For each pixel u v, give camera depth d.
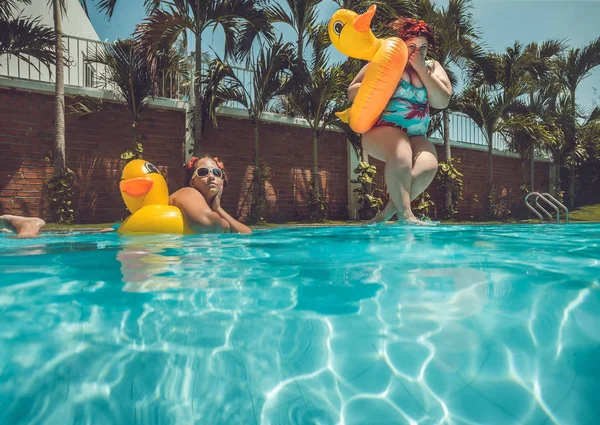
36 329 1.02
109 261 1.94
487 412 0.74
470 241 2.74
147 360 0.88
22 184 8.08
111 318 1.10
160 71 9.12
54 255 2.14
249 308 1.18
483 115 12.82
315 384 0.81
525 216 15.16
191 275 1.61
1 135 7.92
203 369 0.86
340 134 11.73
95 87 9.56
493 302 1.22
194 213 3.46
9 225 3.56
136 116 8.73
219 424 0.71
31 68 9.46
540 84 14.47
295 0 10.10
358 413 0.74
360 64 10.36
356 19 4.19
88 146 8.64
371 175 11.20
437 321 1.08
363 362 0.88
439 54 11.02
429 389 0.79
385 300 1.25
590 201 17.72
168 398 0.77
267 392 0.79
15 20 7.63
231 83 9.31
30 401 0.76
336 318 1.11
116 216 8.87
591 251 2.21
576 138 15.84
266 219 10.54
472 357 0.90
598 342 0.97
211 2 8.78
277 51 9.23
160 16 8.51
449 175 12.77
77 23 11.33
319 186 11.12
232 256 2.10
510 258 1.98
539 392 0.78
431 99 4.62
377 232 3.61
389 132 4.43
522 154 14.68
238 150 10.23
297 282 1.49
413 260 1.94
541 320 1.08
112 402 0.76
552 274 1.57
